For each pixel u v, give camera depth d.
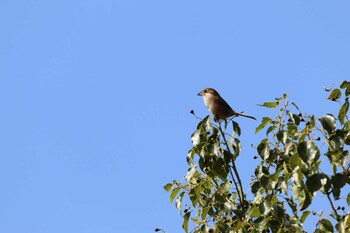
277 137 10.46
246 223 9.98
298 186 9.81
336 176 9.14
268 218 9.70
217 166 11.04
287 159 10.42
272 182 10.07
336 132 9.36
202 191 11.41
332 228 9.62
